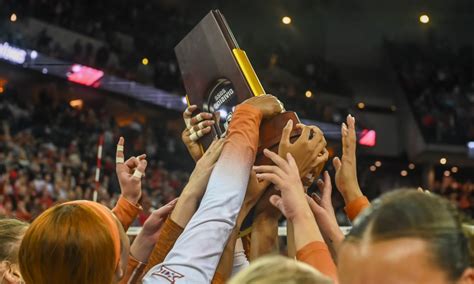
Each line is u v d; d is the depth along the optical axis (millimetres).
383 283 806
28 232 1282
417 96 17828
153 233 1678
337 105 18016
